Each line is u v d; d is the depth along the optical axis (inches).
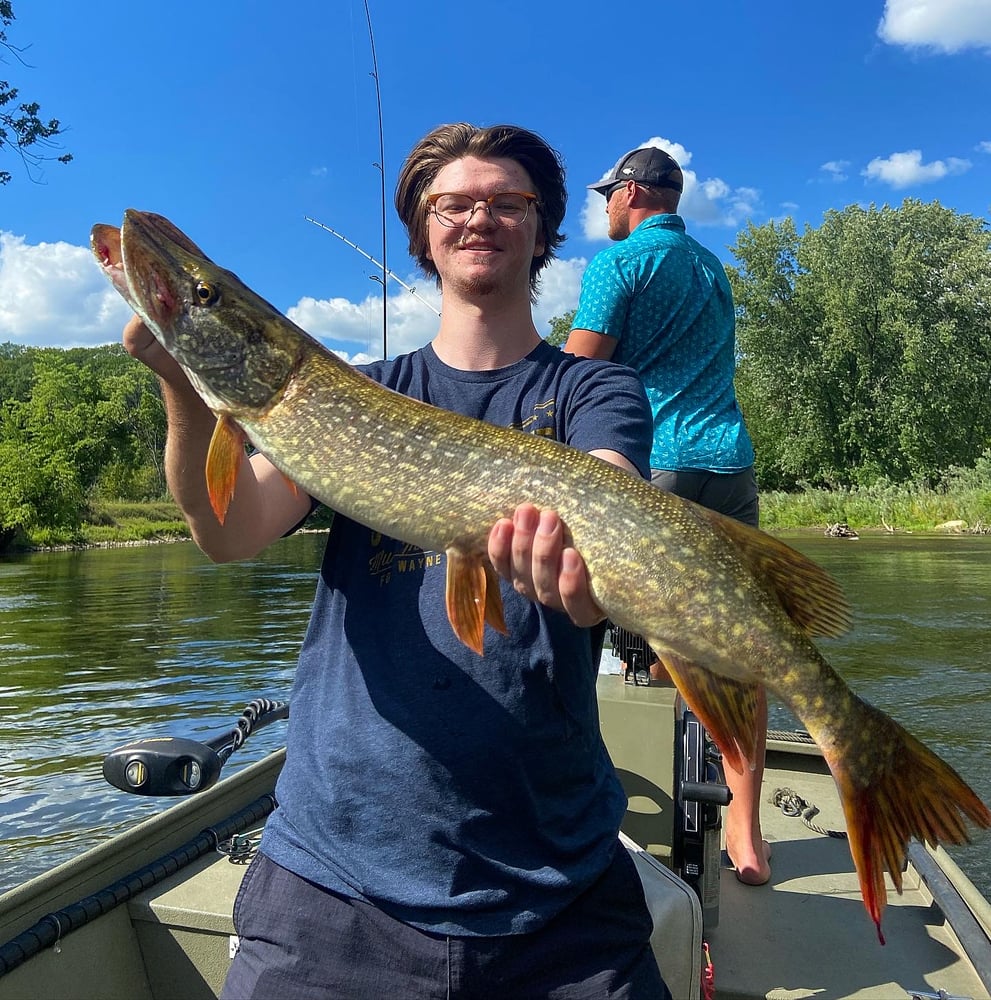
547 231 51.4
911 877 67.1
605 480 38.3
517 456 39.2
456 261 46.0
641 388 44.9
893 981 53.9
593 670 42.5
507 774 38.0
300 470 41.9
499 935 36.7
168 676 227.1
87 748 169.2
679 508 38.8
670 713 63.9
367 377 42.6
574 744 39.8
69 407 1024.2
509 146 47.1
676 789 57.4
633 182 74.1
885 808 39.3
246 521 43.4
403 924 36.9
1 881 115.5
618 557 37.7
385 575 42.1
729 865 70.1
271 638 279.1
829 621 40.6
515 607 39.7
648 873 49.6
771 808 81.7
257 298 43.0
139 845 55.9
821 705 39.4
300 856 38.9
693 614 38.3
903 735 39.7
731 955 56.7
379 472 40.8
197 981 52.2
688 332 68.2
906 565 405.4
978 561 420.2
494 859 37.4
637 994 37.9
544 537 36.2
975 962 52.0
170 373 41.0
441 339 47.9
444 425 40.7
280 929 38.0
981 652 214.7
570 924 38.1
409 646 40.1
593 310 67.5
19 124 251.8
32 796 145.6
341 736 39.8
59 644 275.1
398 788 37.9
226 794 65.3
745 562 39.4
